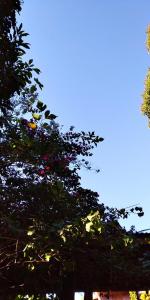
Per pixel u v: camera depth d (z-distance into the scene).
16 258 6.13
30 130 6.21
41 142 6.27
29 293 7.60
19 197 6.82
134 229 7.55
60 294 7.70
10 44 6.49
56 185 6.68
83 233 5.59
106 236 6.57
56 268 6.96
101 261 6.85
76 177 7.27
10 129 6.44
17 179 6.84
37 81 6.20
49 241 5.68
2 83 6.50
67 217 6.66
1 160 6.63
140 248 7.65
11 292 7.48
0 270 6.71
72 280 7.71
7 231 6.09
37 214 6.66
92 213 5.58
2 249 6.30
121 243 6.49
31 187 6.78
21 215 6.72
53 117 5.84
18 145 6.29
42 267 6.79
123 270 7.05
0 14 6.61
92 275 7.42
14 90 6.54
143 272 7.27
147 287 7.79
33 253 5.89
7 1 6.70
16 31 6.50
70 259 6.20
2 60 6.45
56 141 6.42
